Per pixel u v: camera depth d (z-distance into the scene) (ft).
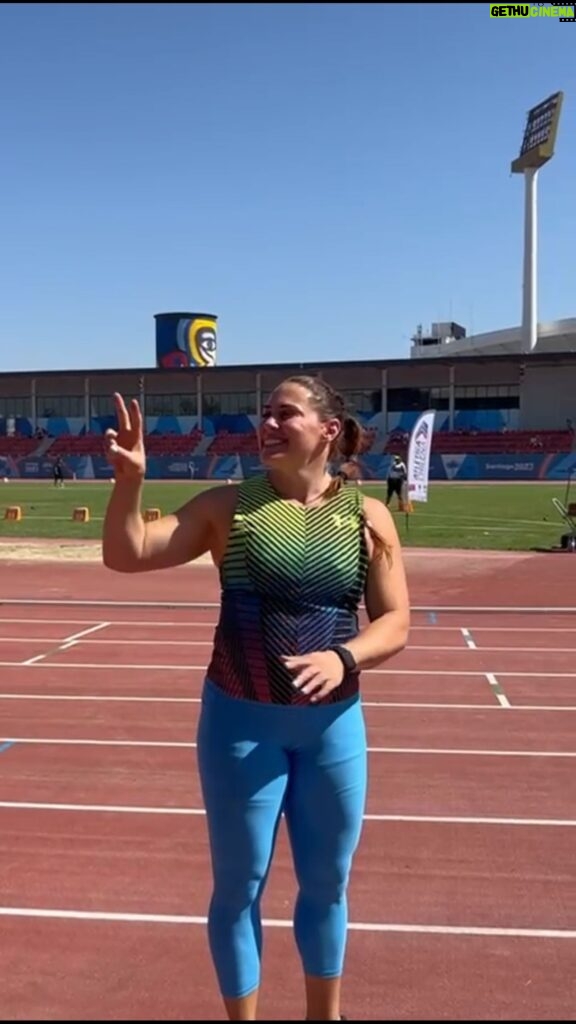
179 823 18.02
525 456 193.26
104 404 258.98
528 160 226.17
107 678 30.63
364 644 9.11
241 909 9.36
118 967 12.82
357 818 9.41
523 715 26.12
